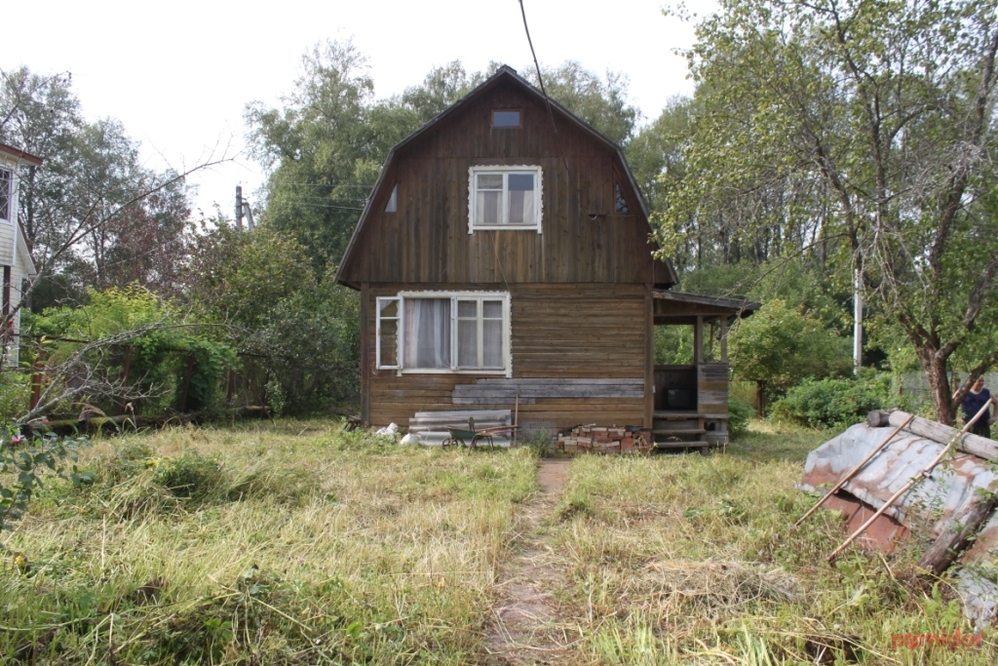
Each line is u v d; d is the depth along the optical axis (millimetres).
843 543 6148
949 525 5559
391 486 9492
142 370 15359
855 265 10156
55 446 4867
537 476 11422
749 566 5770
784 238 10742
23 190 10852
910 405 18531
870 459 7148
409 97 44188
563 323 15039
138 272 22297
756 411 24625
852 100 10461
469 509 7965
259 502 7766
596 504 8562
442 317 15133
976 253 9742
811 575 5875
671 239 11578
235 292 21984
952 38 10023
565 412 14969
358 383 22344
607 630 4715
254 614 4234
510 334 15039
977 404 12367
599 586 5562
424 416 14930
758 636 4453
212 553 5387
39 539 5664
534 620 5082
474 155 15070
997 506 5453
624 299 15000
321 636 4172
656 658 4254
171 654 3881
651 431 14789
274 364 20688
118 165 25906
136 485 7465
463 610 4941
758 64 10570
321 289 26250
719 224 11438
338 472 10359
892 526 6371
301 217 38281
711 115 11203
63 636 3822
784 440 17188
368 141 41250
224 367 18469
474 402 15031
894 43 10094
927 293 9859
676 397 16812
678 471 10750
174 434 13570
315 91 40781
